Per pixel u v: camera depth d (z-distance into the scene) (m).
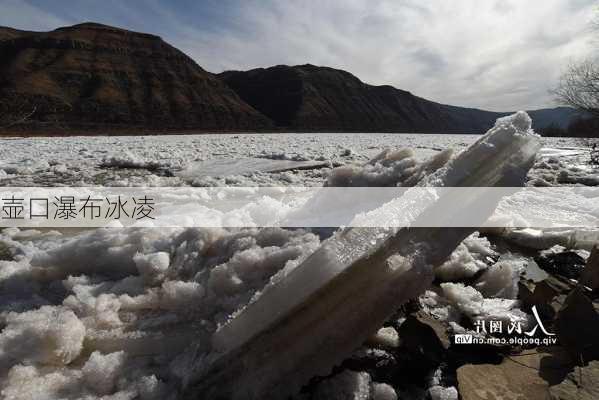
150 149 16.34
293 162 11.28
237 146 18.72
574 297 2.07
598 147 15.80
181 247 3.02
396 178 3.74
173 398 1.81
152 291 2.64
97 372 1.94
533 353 2.06
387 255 1.91
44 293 2.85
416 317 2.34
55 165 10.80
